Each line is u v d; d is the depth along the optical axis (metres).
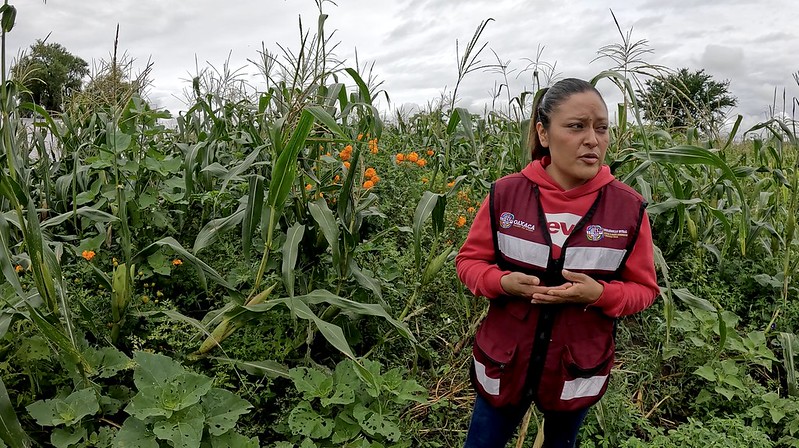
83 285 3.01
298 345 2.84
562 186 1.82
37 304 2.28
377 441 2.45
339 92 3.31
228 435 2.25
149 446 2.08
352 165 2.69
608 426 2.62
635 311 1.80
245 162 2.86
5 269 1.94
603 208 1.78
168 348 2.93
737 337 3.29
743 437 2.56
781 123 3.93
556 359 1.84
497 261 1.91
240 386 2.70
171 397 2.16
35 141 4.00
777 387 3.25
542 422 2.57
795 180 3.82
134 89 4.50
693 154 2.84
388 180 4.39
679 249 4.12
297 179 2.85
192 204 3.82
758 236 4.30
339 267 2.84
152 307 2.94
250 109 4.63
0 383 1.89
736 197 4.89
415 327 3.33
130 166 3.32
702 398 2.99
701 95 4.73
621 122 3.68
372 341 3.21
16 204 1.94
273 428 2.52
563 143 1.71
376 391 2.39
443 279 3.46
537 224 1.81
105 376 2.37
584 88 1.71
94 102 4.79
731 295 3.89
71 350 2.07
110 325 2.76
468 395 2.95
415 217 2.78
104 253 3.32
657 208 3.63
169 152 4.89
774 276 4.08
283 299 2.50
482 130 5.28
